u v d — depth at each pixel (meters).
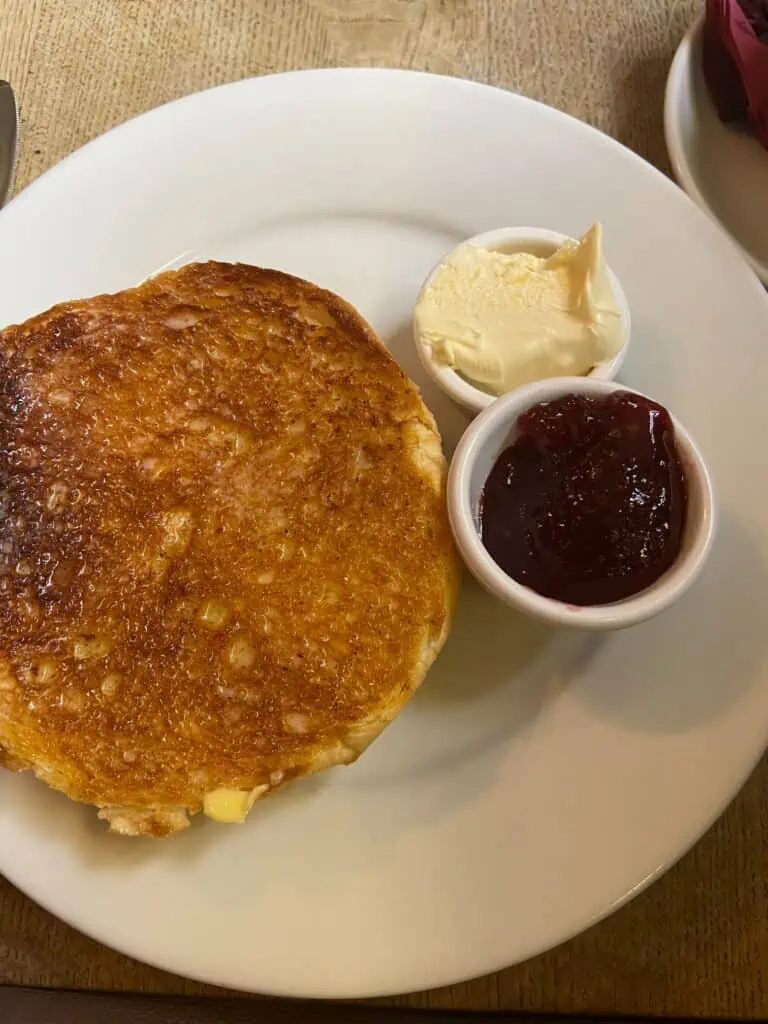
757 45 0.29
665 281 0.26
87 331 0.24
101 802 0.21
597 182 0.27
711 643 0.23
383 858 0.21
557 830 0.21
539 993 0.22
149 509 0.23
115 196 0.27
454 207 0.28
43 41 0.33
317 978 0.20
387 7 0.33
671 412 0.25
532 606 0.20
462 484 0.21
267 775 0.21
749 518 0.24
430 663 0.22
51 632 0.22
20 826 0.21
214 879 0.21
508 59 0.33
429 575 0.22
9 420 0.23
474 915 0.21
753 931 0.23
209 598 0.22
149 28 0.33
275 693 0.21
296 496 0.23
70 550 0.22
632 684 0.23
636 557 0.20
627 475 0.21
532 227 0.26
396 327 0.27
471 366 0.24
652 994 0.22
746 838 0.23
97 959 0.23
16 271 0.26
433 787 0.22
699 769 0.21
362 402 0.24
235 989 0.21
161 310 0.25
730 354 0.25
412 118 0.28
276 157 0.28
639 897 0.23
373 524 0.22
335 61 0.33
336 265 0.28
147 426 0.23
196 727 0.21
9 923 0.23
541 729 0.22
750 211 0.30
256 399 0.24
